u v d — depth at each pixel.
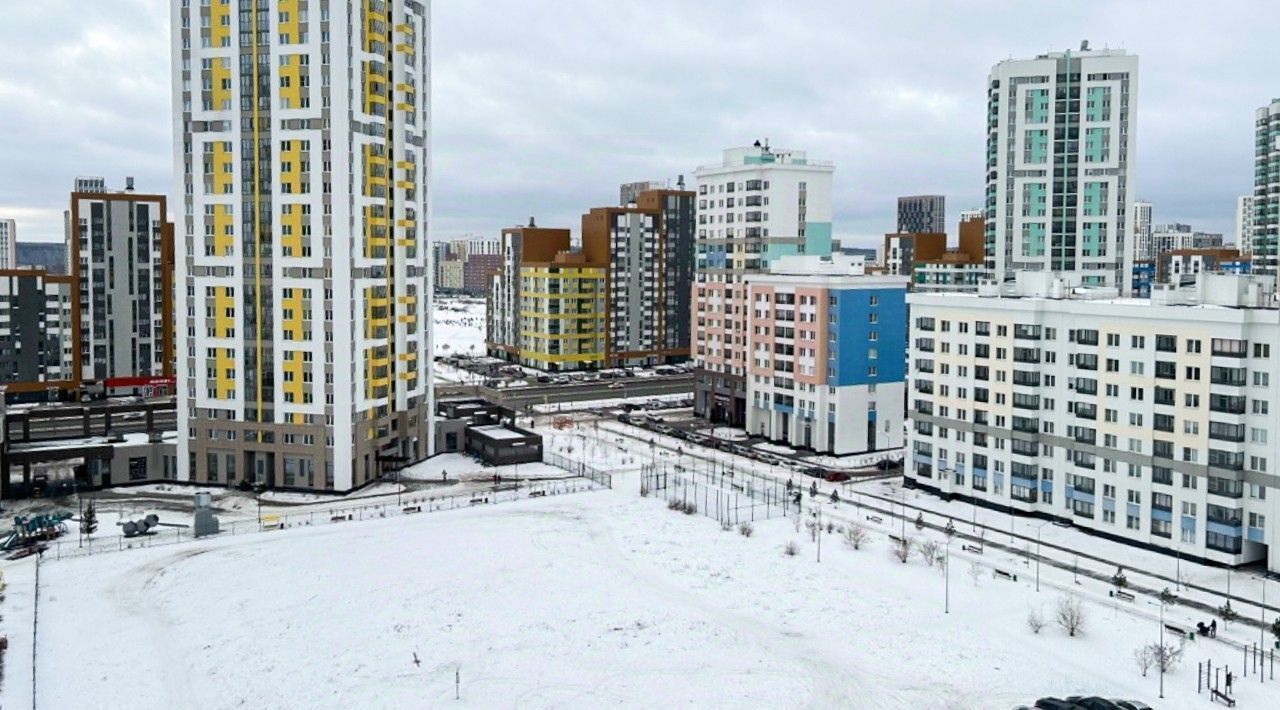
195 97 129.62
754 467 147.75
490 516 118.69
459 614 86.06
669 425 182.00
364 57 130.38
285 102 126.19
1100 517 108.44
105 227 194.12
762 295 166.62
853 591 92.19
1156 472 102.31
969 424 123.56
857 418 156.00
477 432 152.88
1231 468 95.62
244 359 130.62
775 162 179.25
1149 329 102.25
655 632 82.31
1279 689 71.19
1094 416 108.62
